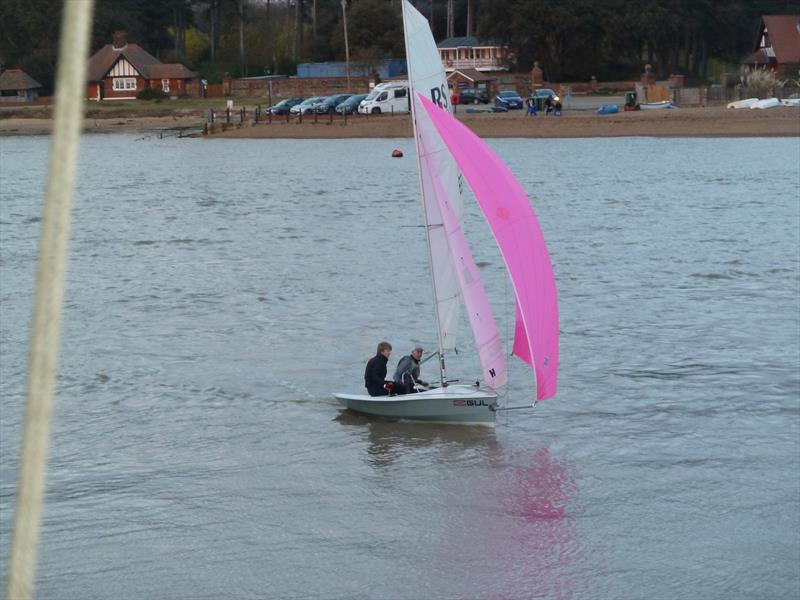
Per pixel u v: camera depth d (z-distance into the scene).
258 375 41.03
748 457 31.69
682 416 35.59
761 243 70.62
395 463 31.70
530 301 33.56
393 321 50.19
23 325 49.22
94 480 30.08
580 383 39.75
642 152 140.12
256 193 109.88
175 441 33.53
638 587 23.83
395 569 24.80
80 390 38.97
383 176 123.12
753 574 24.41
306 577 24.33
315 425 35.31
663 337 46.28
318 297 55.91
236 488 29.58
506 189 33.38
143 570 24.56
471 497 29.06
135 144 177.38
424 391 36.28
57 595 23.34
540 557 25.28
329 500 28.83
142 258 69.44
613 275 60.91
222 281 60.75
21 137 199.38
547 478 30.33
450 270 35.97
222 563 25.03
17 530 1.96
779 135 152.62
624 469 30.95
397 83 183.62
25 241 77.38
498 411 36.69
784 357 42.69
